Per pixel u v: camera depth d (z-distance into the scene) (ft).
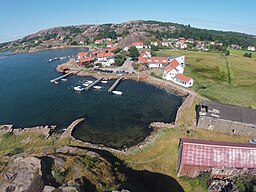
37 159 120.26
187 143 150.61
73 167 121.80
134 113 265.13
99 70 442.91
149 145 190.60
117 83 371.15
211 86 345.72
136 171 156.25
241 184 130.82
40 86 372.58
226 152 147.64
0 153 189.06
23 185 107.55
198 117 219.41
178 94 324.19
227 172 143.74
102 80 396.98
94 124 238.48
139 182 137.59
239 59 548.31
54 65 541.34
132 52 553.23
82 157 135.85
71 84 378.53
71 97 318.45
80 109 277.44
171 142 192.54
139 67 449.48
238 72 427.74
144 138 209.56
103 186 109.70
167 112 267.59
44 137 207.92
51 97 319.88
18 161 124.98
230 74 413.18
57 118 253.65
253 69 453.99
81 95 325.83
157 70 436.76
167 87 351.46
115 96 320.09
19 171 116.88
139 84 374.22
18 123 243.19
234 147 149.89
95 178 114.42
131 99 309.01
